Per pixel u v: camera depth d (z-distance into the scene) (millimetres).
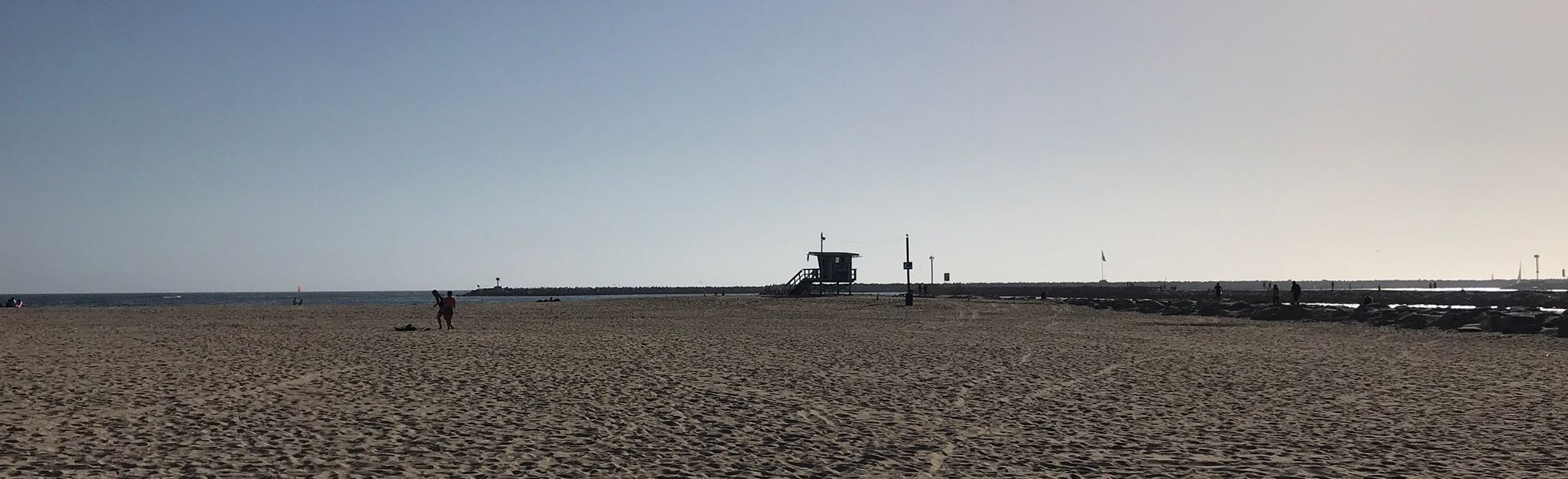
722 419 11594
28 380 14398
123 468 8211
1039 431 10969
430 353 20516
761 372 17078
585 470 8578
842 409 12539
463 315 44688
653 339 26172
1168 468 8875
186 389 13602
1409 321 33719
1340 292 83625
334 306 63875
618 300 76938
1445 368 18141
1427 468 8828
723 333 29516
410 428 10617
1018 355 21078
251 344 22812
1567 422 11469
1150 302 52969
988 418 11906
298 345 22469
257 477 7965
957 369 17875
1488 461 9133
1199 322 39125
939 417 11953
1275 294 54312
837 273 83125
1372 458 9312
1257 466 8969
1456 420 11703
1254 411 12555
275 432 10164
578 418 11547
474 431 10422
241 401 12453
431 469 8438
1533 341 25422
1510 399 13578
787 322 37688
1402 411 12438
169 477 7934
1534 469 8766
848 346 23750
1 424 10266
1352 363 19375
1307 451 9695
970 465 9008
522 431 10547
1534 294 77812
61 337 24828
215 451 9062
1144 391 14578
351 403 12477
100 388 13578
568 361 19031
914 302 66125
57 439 9508
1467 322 31609
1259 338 27906
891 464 9016
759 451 9633
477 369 17062
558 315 46062
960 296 100938
